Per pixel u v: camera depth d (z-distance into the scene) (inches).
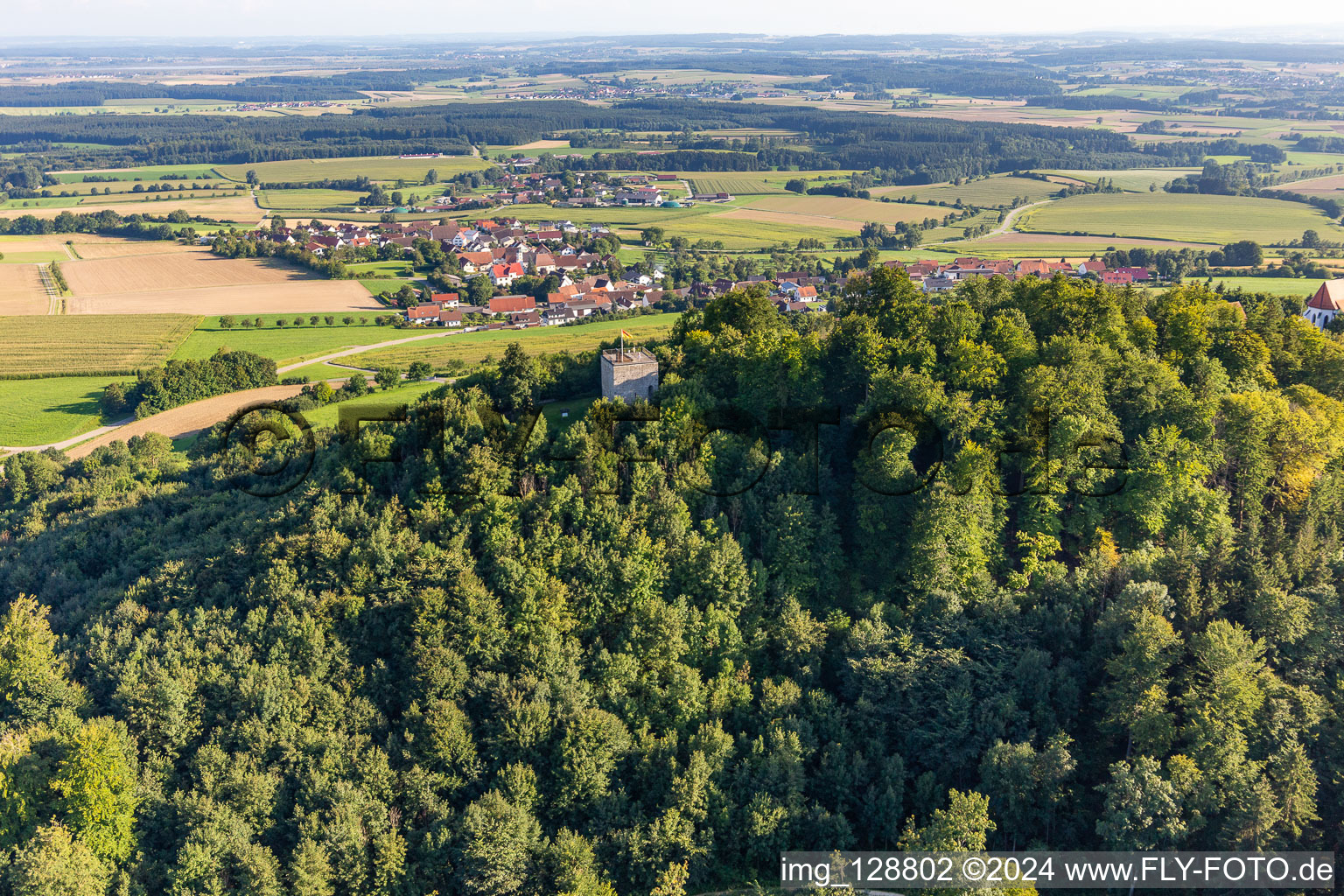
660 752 3727.9
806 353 5088.6
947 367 4899.1
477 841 3358.8
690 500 4495.6
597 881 3388.3
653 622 3976.4
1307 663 3718.0
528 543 4229.8
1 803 3430.1
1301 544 4050.2
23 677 3964.1
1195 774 3344.0
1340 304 7667.3
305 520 4549.7
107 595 4626.0
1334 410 4943.4
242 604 4281.5
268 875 3294.8
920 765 3762.3
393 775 3619.6
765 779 3627.0
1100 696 3750.0
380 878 3353.8
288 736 3708.2
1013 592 4178.2
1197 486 4330.7
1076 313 5413.4
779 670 4114.2
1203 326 5516.7
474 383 5767.7
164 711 3730.3
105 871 3361.2
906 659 3907.5
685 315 6599.4
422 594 3981.3
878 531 4389.8
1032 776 3472.0
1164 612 3794.3
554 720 3750.0
